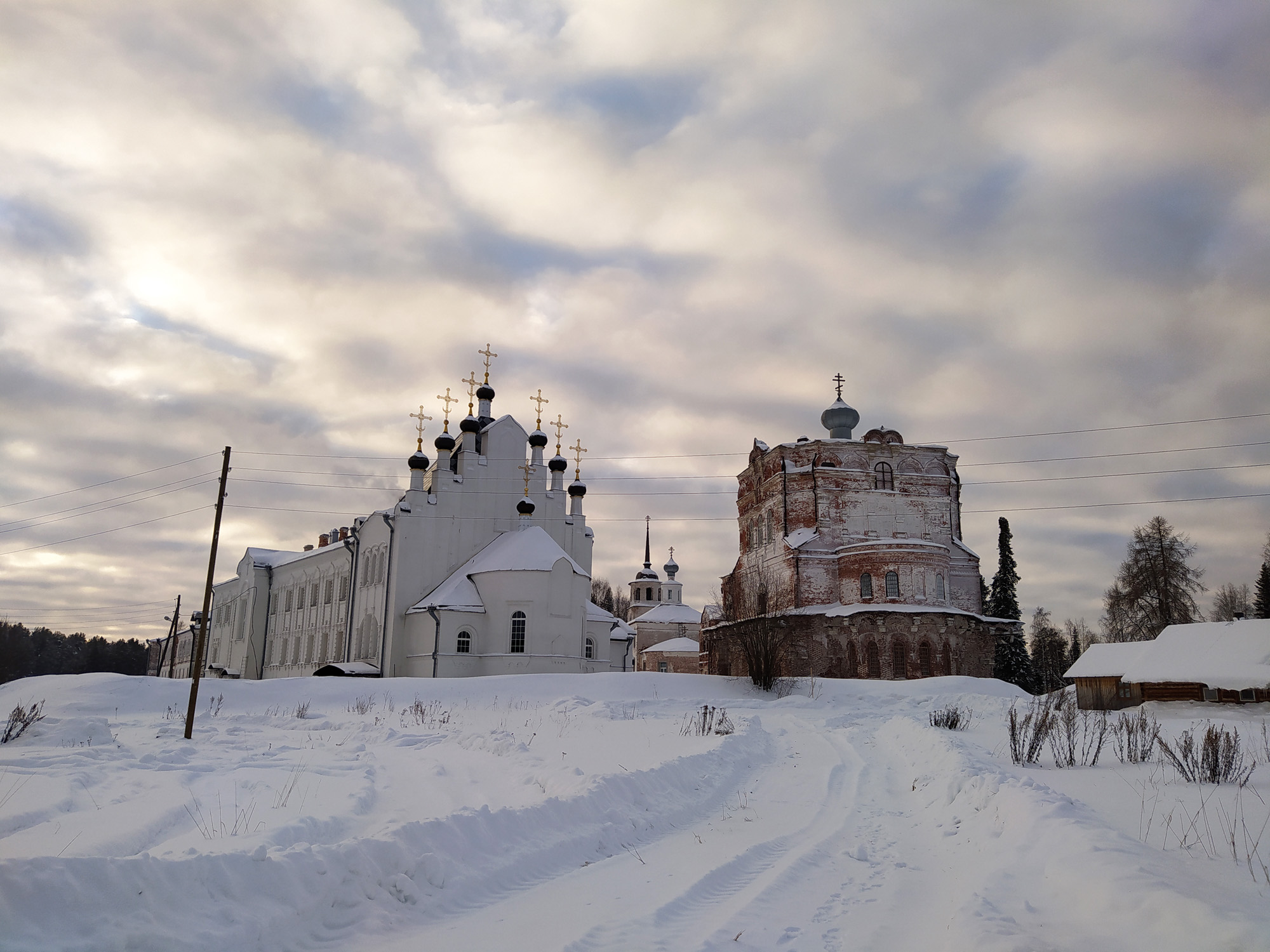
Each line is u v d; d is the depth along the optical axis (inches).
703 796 577.9
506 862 384.5
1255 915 269.0
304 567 2893.7
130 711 1290.6
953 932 288.2
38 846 379.2
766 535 2541.8
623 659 2618.1
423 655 2100.1
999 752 794.8
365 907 317.7
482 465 2432.3
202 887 291.7
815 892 347.9
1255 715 1325.0
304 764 681.6
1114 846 343.0
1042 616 4020.7
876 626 2101.4
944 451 2471.7
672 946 282.8
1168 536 2504.9
